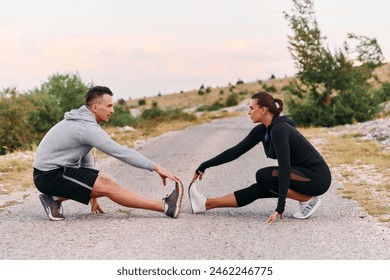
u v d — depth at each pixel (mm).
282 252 4652
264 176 5762
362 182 8227
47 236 5219
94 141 5617
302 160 5688
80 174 5699
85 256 4578
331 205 6594
